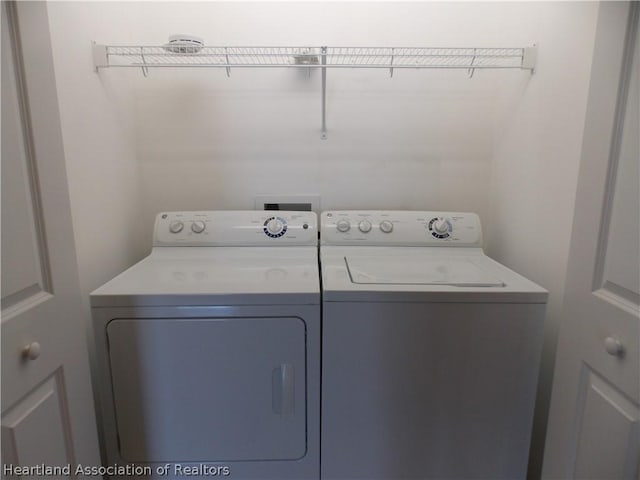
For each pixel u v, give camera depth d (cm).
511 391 119
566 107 129
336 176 189
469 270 136
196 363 117
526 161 154
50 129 83
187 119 182
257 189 189
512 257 165
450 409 120
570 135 127
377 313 115
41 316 81
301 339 116
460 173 188
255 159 186
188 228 162
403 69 179
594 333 90
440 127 185
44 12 81
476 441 122
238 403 119
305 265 143
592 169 90
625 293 82
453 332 116
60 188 86
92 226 141
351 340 116
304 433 122
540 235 144
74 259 92
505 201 172
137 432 120
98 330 114
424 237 162
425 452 123
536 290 115
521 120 158
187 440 121
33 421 80
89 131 139
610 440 86
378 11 174
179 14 172
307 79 180
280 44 176
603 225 88
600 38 87
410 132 185
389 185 190
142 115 180
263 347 116
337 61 177
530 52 148
